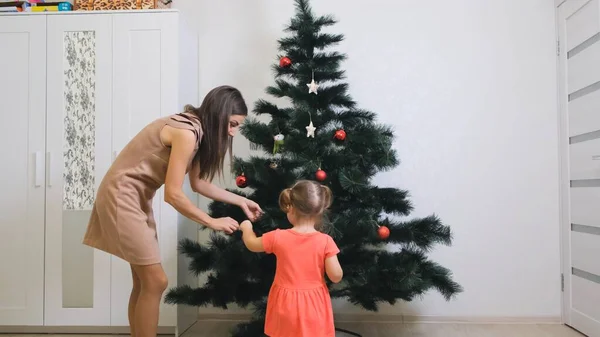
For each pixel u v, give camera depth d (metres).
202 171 1.56
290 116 2.01
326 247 1.55
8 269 2.31
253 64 2.65
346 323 2.45
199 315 2.55
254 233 1.79
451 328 2.37
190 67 2.52
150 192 1.58
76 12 2.35
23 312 2.30
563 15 2.47
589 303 2.21
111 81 2.33
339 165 1.95
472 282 2.51
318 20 2.10
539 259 2.50
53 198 2.32
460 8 2.60
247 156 2.59
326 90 2.04
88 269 2.31
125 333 2.30
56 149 2.34
